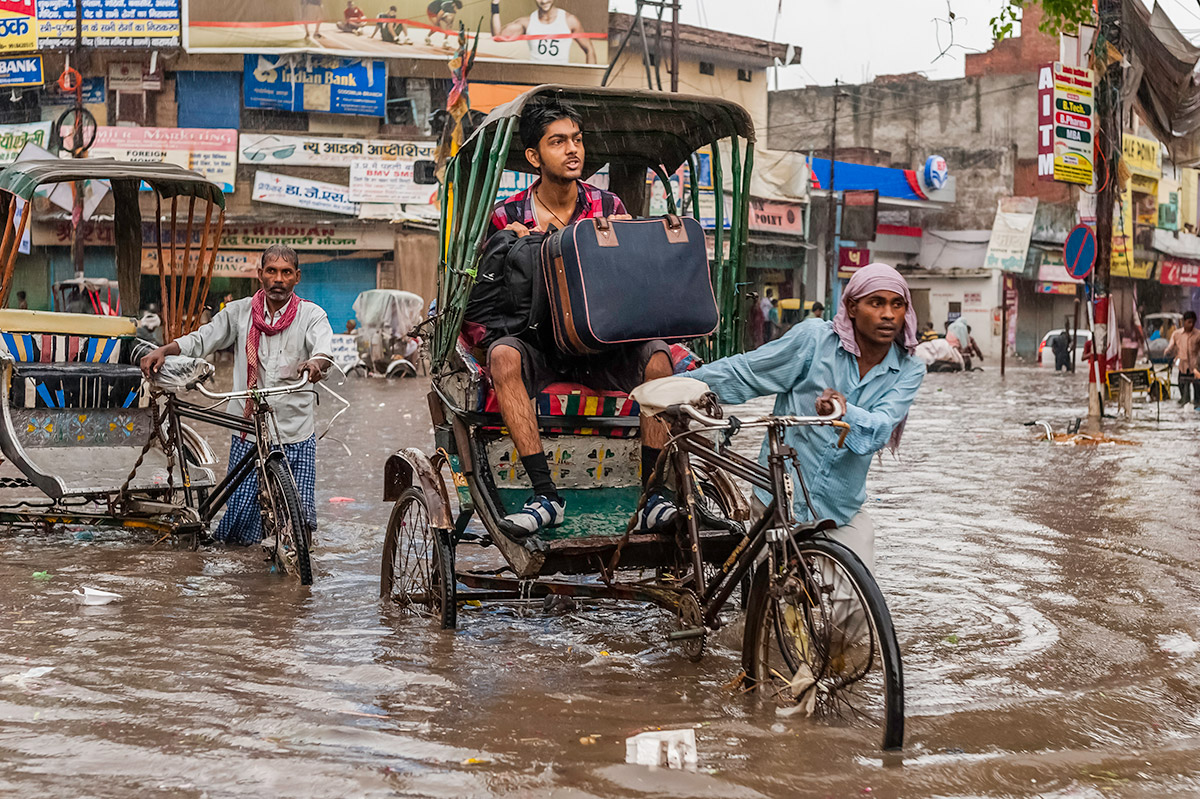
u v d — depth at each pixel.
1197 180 43.53
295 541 5.59
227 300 26.98
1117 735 3.55
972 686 4.05
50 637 4.53
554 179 4.99
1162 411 17.20
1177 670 4.25
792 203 34.31
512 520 4.43
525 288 4.64
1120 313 30.47
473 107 27.67
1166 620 5.00
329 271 27.59
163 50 26.30
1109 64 15.52
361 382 22.45
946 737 3.50
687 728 3.55
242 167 26.78
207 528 6.56
